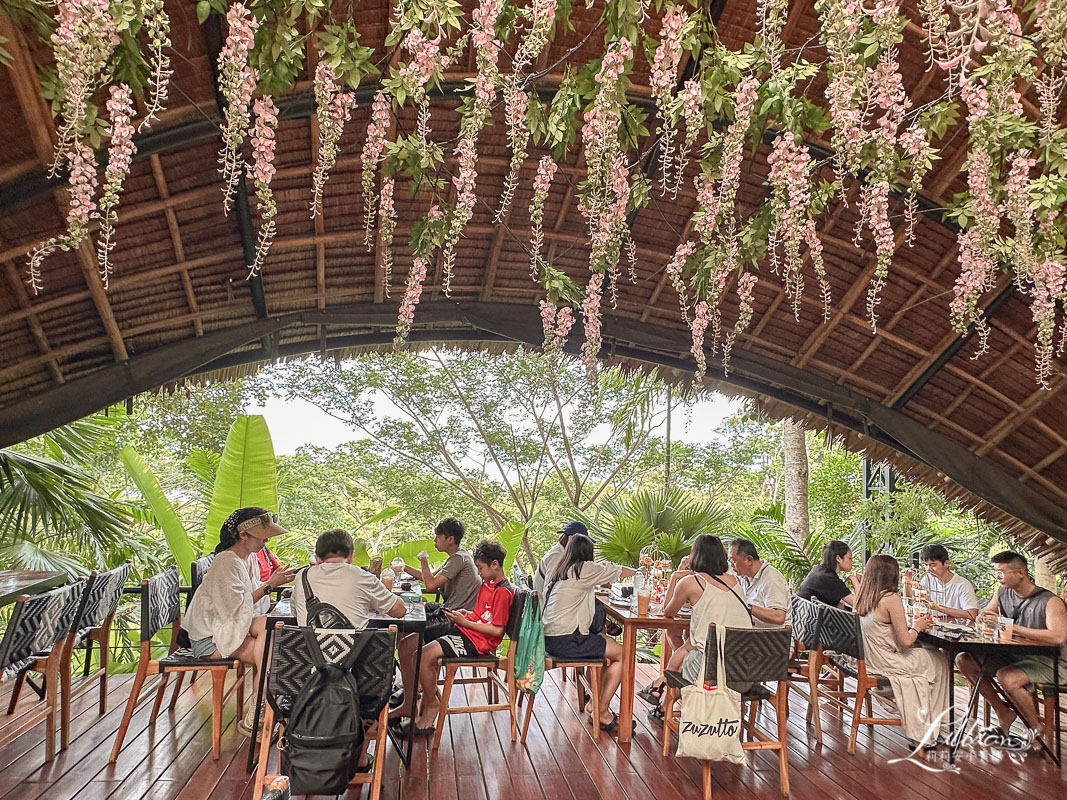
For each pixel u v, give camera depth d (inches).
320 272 180.1
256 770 139.0
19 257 144.3
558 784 140.2
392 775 141.8
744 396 224.8
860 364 209.9
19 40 112.1
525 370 525.0
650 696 185.6
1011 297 179.8
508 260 190.4
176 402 452.1
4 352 156.3
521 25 135.0
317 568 139.9
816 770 154.3
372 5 128.3
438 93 143.6
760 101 113.7
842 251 182.2
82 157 95.7
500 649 252.7
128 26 88.3
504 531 287.3
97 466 366.0
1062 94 132.3
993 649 163.6
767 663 140.6
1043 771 157.6
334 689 114.0
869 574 173.9
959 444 213.6
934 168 156.8
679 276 149.6
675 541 320.5
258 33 97.7
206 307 175.2
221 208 156.9
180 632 161.9
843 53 98.4
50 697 142.0
